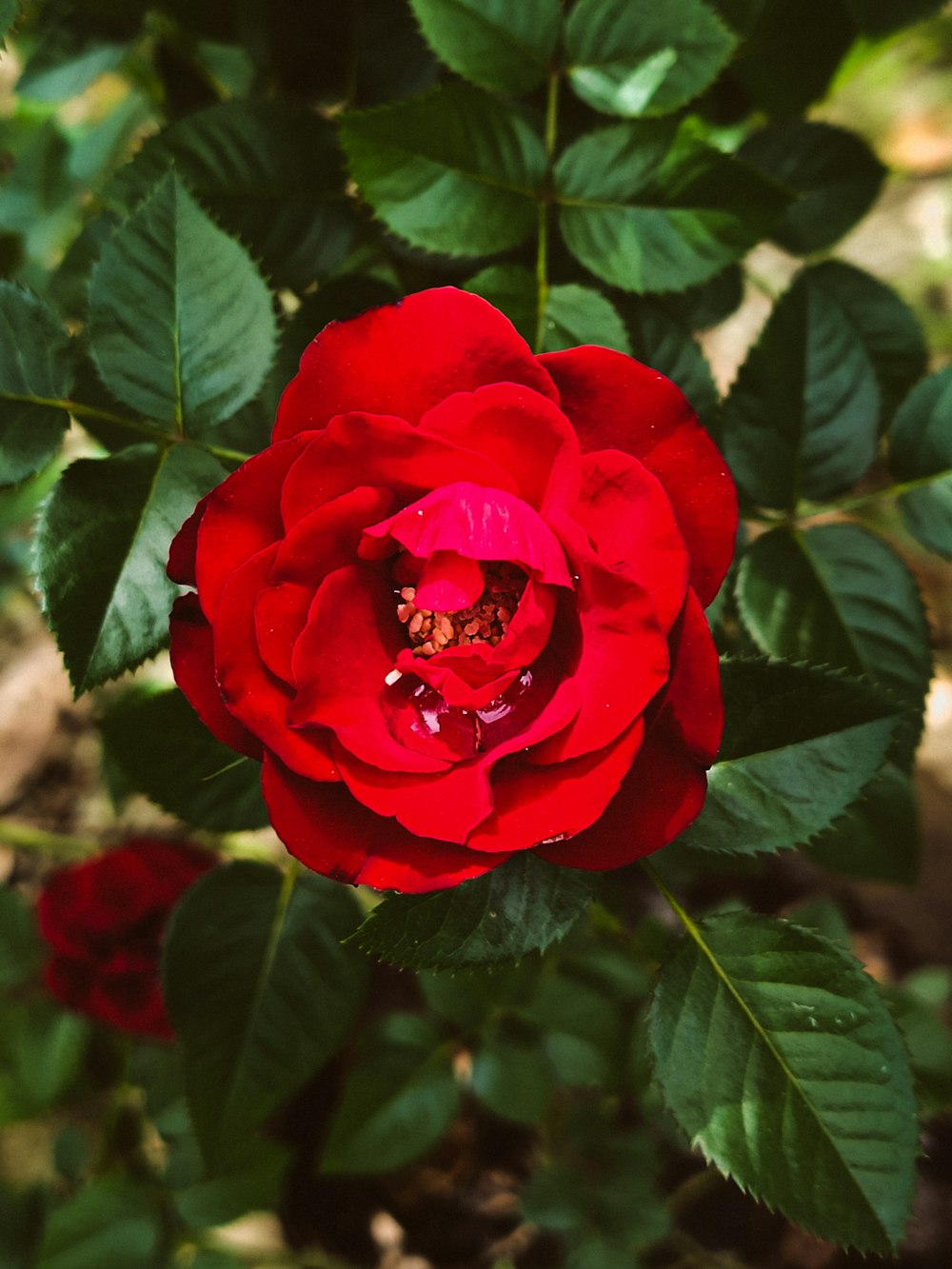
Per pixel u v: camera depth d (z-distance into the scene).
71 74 0.26
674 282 0.21
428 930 0.16
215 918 0.23
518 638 0.15
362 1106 0.27
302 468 0.15
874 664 0.21
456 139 0.20
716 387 0.23
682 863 0.23
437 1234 0.32
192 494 0.19
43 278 0.31
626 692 0.15
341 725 0.16
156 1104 0.28
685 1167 0.33
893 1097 0.17
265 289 0.19
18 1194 0.29
